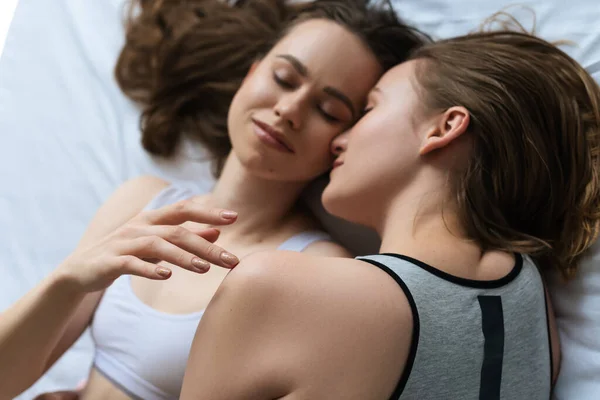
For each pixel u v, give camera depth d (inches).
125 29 56.2
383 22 43.9
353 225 44.9
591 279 36.0
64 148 52.6
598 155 35.5
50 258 49.6
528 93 32.8
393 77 35.6
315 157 40.9
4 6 57.6
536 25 45.5
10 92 54.5
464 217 31.0
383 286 26.7
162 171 51.4
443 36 48.0
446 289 28.3
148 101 53.8
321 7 44.4
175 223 31.2
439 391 26.9
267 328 25.5
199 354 26.4
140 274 28.7
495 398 28.9
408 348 26.3
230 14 54.8
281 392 25.3
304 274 26.2
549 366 33.6
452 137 31.2
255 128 40.3
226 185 44.1
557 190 34.5
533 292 31.8
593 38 43.3
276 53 42.0
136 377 37.7
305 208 46.6
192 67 52.7
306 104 39.9
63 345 40.9
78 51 55.7
